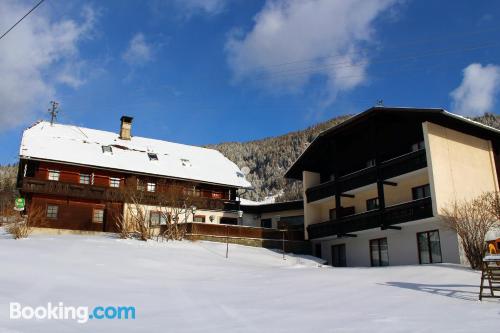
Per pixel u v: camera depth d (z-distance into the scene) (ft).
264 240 98.84
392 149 88.12
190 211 102.68
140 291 39.60
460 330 24.07
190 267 60.39
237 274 55.77
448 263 69.21
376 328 25.34
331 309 32.24
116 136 125.59
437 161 75.00
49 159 100.53
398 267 61.98
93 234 99.81
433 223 75.92
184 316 29.89
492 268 37.06
